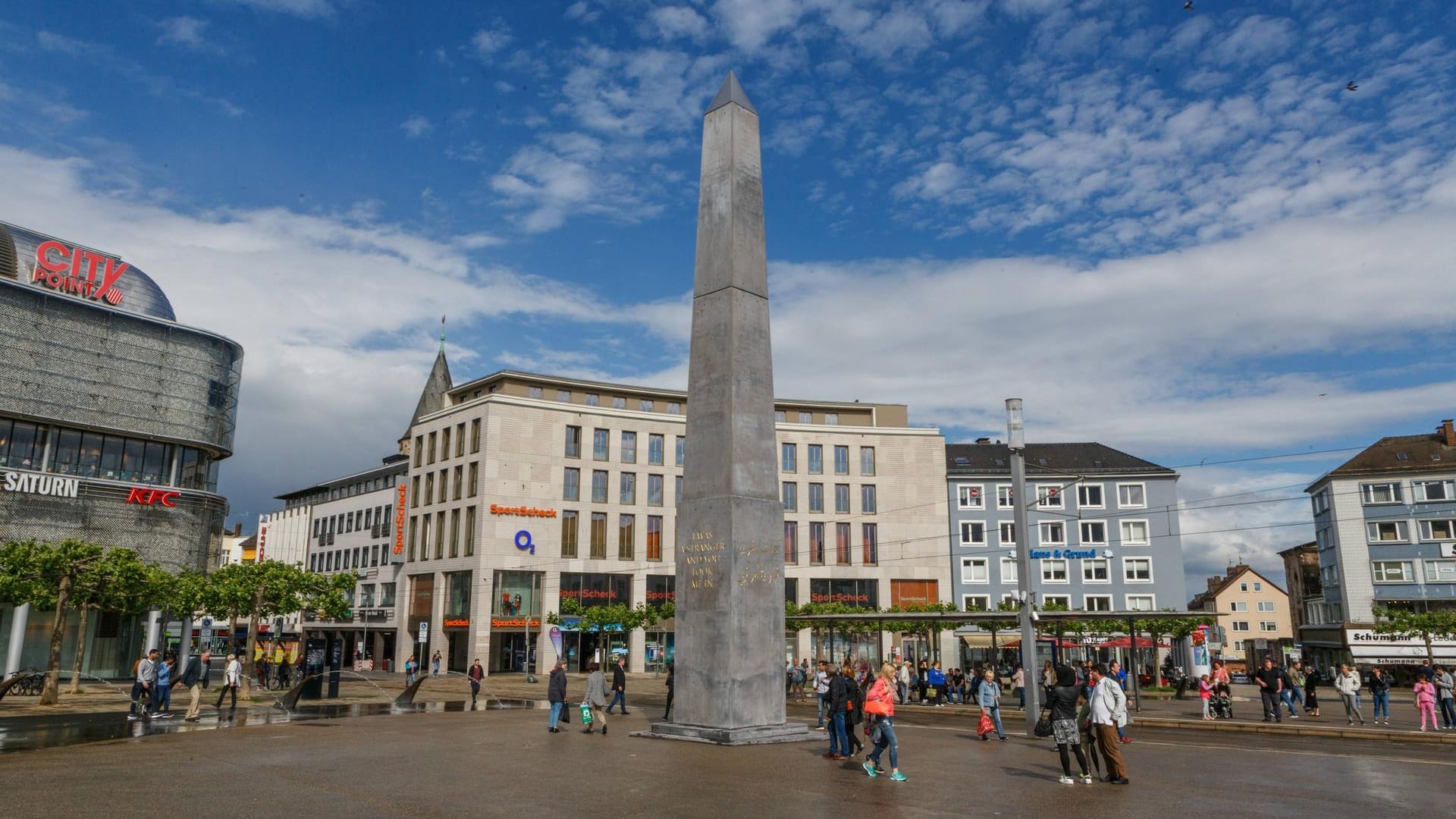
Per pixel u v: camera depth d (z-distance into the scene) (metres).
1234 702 44.12
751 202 25.61
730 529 23.55
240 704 36.53
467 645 69.81
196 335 58.25
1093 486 80.56
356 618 83.69
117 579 39.75
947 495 81.62
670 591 75.81
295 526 105.38
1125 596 78.38
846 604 78.31
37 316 52.09
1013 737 25.78
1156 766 19.47
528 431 72.44
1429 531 72.12
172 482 56.56
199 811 12.91
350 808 13.23
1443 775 18.17
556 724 24.98
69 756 19.14
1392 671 69.81
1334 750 23.88
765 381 25.11
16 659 49.56
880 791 15.59
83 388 53.34
